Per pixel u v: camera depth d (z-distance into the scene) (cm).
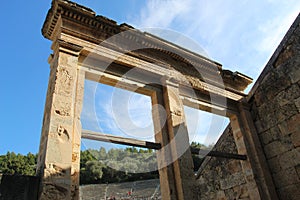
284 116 774
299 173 701
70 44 603
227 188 908
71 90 546
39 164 468
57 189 416
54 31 664
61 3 627
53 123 481
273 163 778
